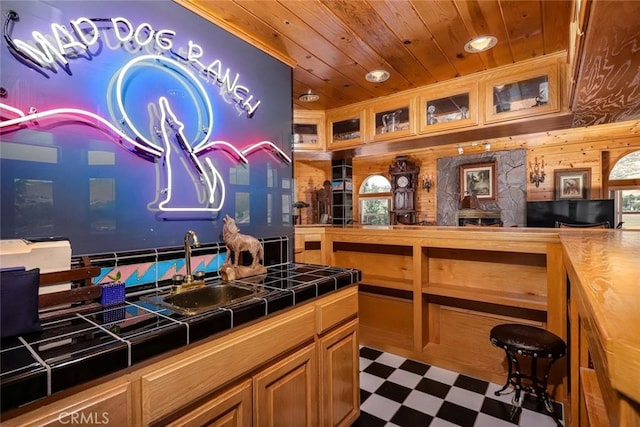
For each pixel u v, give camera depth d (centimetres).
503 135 282
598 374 49
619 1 94
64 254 114
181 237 163
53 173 121
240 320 118
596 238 162
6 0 112
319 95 301
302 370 145
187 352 103
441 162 695
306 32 198
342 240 291
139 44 147
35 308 95
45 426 74
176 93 161
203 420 105
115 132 138
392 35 204
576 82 170
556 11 179
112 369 85
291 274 179
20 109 114
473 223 631
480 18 187
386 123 304
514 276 236
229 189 187
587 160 569
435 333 269
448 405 200
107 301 123
